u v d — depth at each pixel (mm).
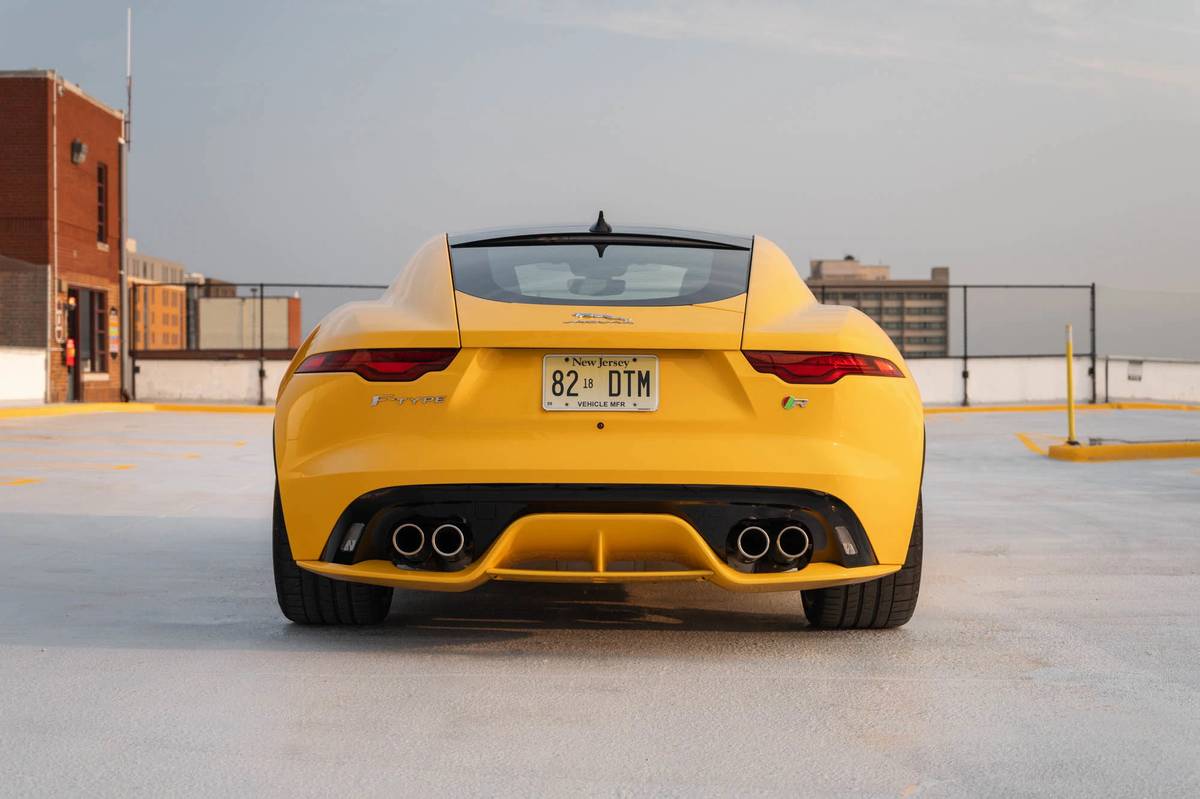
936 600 3746
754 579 2758
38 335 18562
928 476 8547
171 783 2016
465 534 2754
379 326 2846
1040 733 2332
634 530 2721
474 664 2842
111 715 2412
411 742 2246
